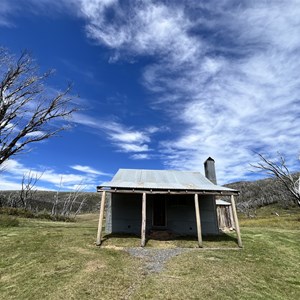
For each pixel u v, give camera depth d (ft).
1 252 33.19
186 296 21.67
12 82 59.93
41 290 22.35
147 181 51.24
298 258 36.88
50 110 63.46
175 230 52.13
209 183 53.36
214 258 33.91
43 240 40.27
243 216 163.53
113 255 33.94
